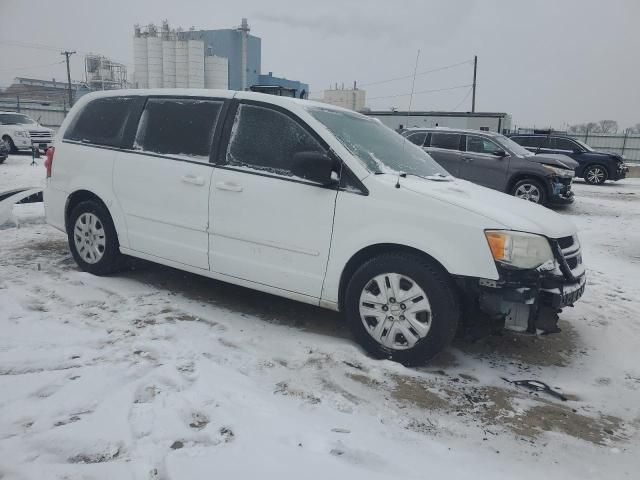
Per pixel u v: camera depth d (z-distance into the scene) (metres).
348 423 2.82
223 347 3.66
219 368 3.30
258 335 3.94
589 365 3.84
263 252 3.99
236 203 4.06
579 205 12.95
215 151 4.25
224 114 4.29
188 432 2.58
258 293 4.90
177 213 4.40
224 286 5.03
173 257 4.50
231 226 4.10
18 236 6.62
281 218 3.88
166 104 4.65
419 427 2.86
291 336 3.96
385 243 3.53
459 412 3.05
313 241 3.77
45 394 2.86
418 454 2.60
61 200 5.24
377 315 3.59
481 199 3.68
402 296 3.49
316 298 3.85
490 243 3.28
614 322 4.75
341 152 3.75
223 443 2.51
